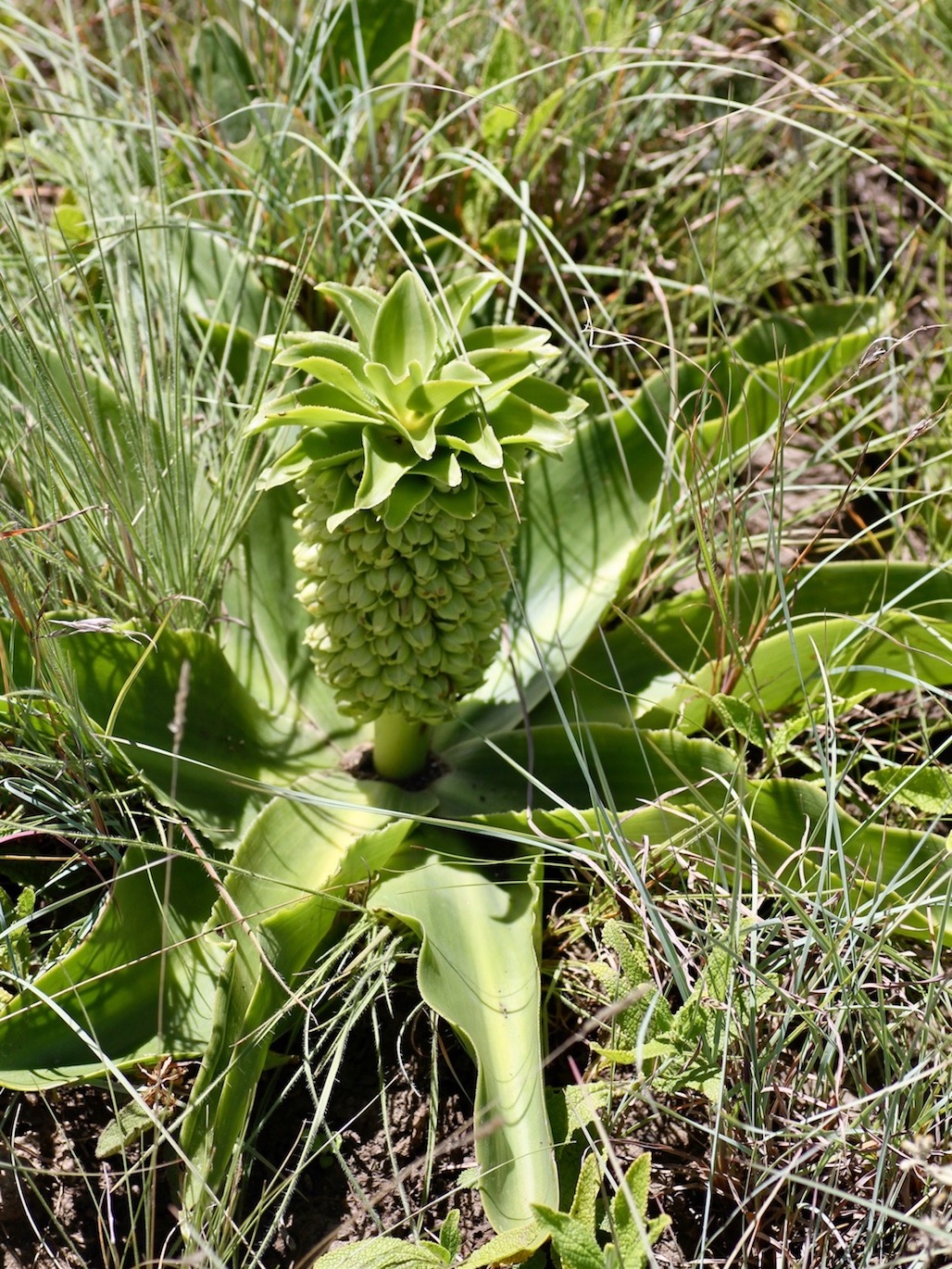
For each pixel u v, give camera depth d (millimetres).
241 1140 569
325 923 618
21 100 864
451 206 840
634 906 609
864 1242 579
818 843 640
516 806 668
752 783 637
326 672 640
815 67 881
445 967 595
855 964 604
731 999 575
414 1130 610
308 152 807
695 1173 595
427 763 682
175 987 605
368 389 607
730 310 849
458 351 624
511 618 714
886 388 768
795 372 774
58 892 646
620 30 836
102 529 666
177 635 654
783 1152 591
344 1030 595
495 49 821
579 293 814
